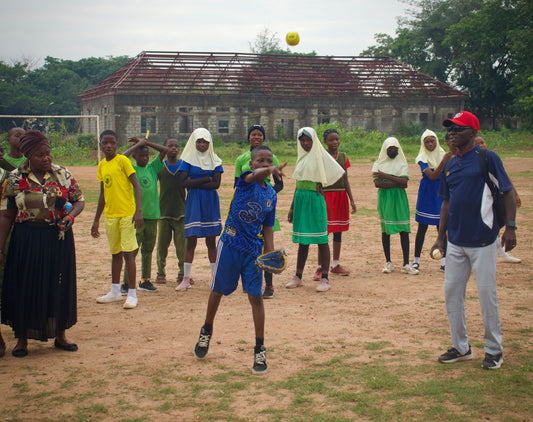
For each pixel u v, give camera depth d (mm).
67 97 78875
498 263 8836
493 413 3830
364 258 9586
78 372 4676
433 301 6828
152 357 5023
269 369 4711
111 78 52406
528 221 12938
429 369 4648
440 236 5043
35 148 4949
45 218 5020
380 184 8336
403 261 9219
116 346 5328
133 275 6746
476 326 5809
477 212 4578
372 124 54062
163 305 6805
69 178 5250
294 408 3973
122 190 6719
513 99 60375
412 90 54094
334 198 8250
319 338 5516
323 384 4375
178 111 50375
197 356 4949
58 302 5102
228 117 51281
